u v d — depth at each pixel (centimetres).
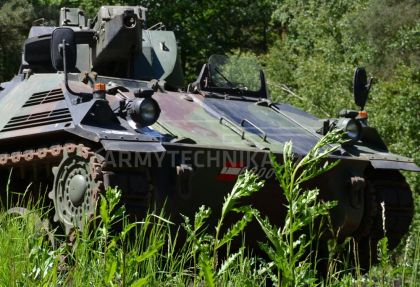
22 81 1553
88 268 691
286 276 515
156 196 1268
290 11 5738
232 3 5841
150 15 5419
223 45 6034
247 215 536
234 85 1731
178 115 1481
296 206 513
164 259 1247
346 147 1571
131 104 1301
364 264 1614
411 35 4412
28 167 1405
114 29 1627
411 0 4828
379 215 1591
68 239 1215
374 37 4781
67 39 1376
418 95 2997
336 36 4916
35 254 638
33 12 5434
